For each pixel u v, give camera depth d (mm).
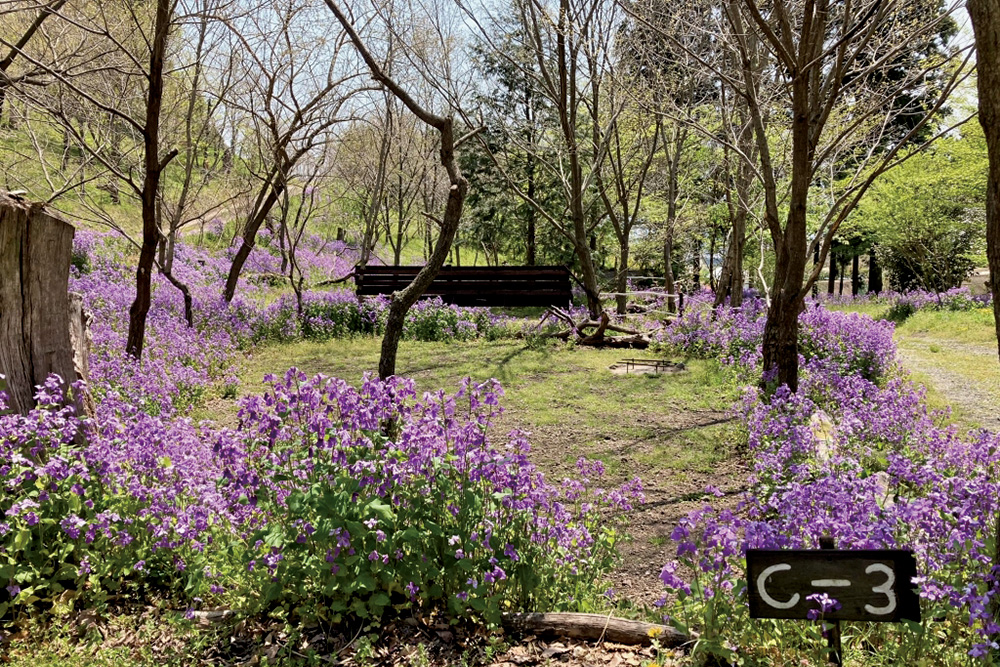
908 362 13797
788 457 6008
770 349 9953
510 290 18094
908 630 3168
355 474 3592
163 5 8008
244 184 16625
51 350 4766
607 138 17688
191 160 13883
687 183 23719
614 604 4453
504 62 21766
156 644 3465
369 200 29047
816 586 2934
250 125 16438
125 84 11648
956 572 3424
